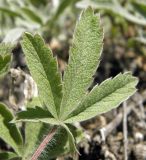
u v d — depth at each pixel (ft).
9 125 0.38
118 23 0.71
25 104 0.46
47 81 0.35
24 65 0.61
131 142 0.52
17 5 0.67
